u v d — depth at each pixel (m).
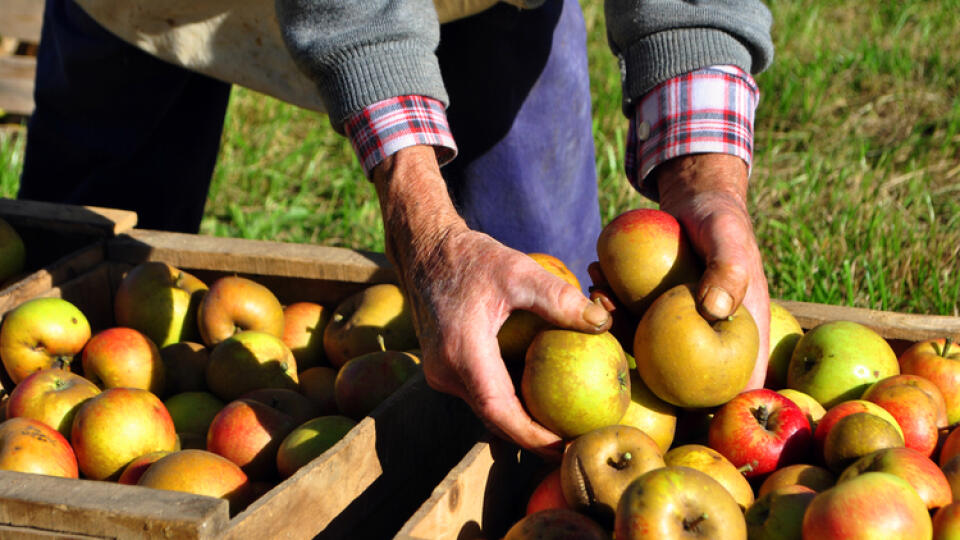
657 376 1.70
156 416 2.00
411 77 1.91
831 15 7.50
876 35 6.88
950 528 1.42
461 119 2.96
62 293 2.64
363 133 1.92
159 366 2.34
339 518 1.78
